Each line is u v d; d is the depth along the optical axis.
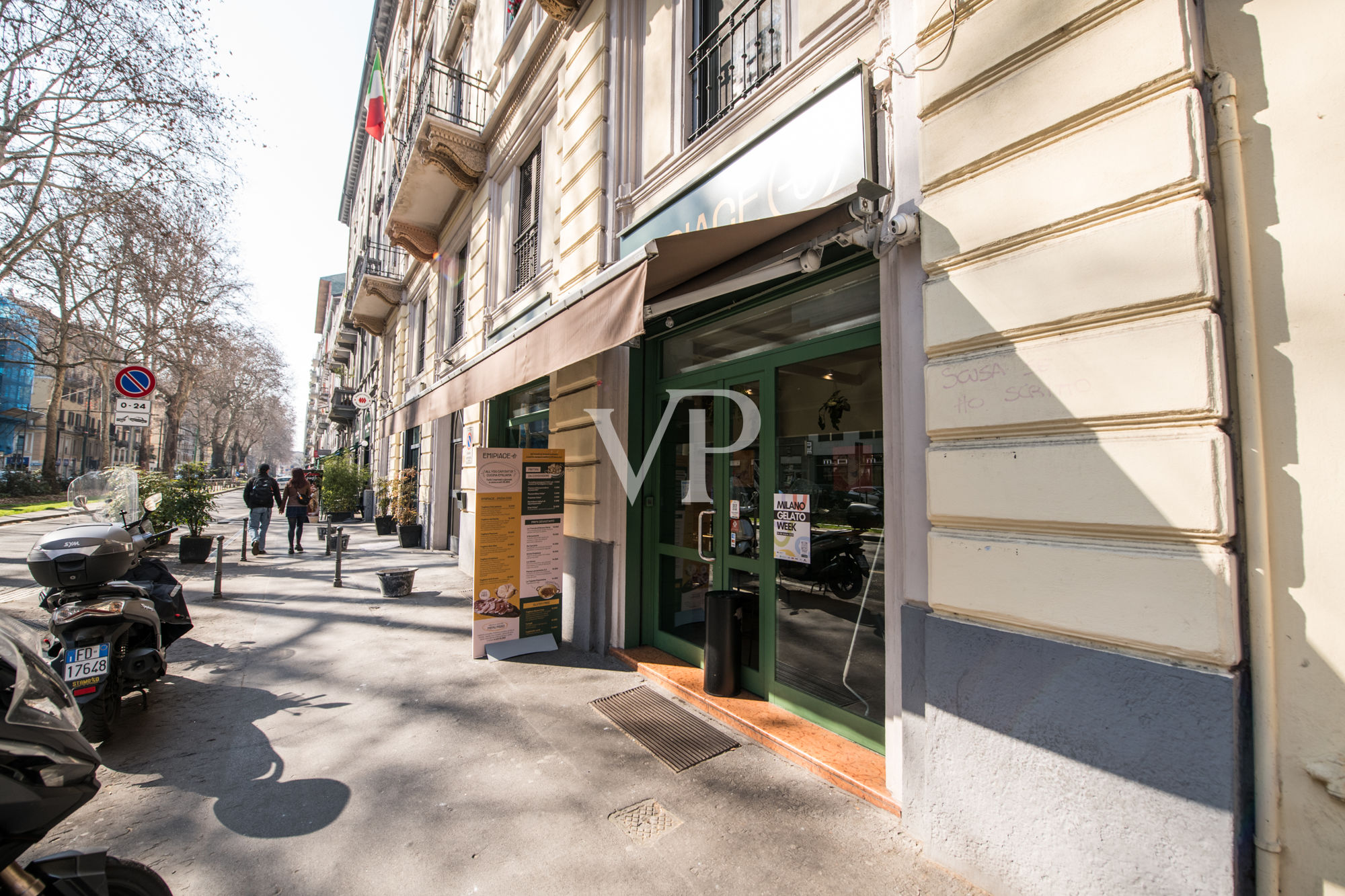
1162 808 1.95
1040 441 2.32
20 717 1.59
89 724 3.37
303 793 3.01
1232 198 1.97
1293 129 1.91
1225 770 1.83
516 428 8.16
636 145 5.73
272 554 11.39
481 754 3.45
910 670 2.76
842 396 3.69
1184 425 1.99
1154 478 2.01
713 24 5.14
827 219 3.26
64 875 1.64
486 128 9.33
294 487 11.55
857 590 3.55
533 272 8.16
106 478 6.02
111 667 3.41
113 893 1.81
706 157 4.72
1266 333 1.92
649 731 3.78
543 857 2.56
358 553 11.63
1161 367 2.01
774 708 3.99
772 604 4.14
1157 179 2.05
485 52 10.51
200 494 10.04
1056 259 2.28
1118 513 2.09
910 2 3.05
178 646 5.35
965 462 2.53
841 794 3.07
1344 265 1.79
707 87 5.07
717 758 3.45
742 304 4.45
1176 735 1.93
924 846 2.61
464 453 9.75
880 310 3.23
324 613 6.62
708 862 2.54
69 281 20.92
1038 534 2.32
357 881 2.39
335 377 58.91
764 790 3.10
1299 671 1.82
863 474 3.53
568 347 3.94
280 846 2.60
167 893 1.92
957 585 2.53
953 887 2.40
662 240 3.28
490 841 2.66
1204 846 1.86
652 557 5.36
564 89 6.73
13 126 12.10
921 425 2.82
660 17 5.48
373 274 16.81
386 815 2.84
